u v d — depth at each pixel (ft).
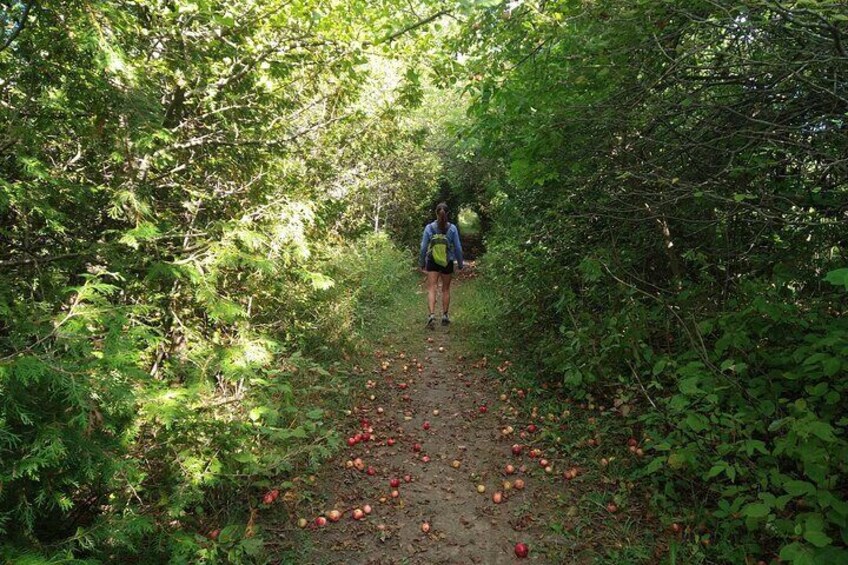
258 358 11.27
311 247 16.79
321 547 9.92
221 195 14.98
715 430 9.94
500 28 12.97
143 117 9.94
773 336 10.98
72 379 6.39
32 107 9.16
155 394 8.52
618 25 11.23
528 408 15.92
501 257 29.78
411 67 15.58
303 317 19.33
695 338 12.75
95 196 11.15
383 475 12.70
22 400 6.54
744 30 9.39
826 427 7.78
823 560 6.86
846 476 8.51
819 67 9.24
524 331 21.49
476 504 11.42
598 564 9.19
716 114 11.12
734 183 11.43
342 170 22.90
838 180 10.19
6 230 9.96
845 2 7.82
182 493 8.50
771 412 9.57
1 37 8.43
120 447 7.61
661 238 15.81
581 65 12.59
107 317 7.57
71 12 8.46
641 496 11.05
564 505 11.09
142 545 8.70
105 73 9.32
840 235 10.82
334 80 17.20
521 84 14.71
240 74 13.53
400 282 38.73
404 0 13.51
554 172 15.29
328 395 16.81
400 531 10.50
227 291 14.55
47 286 9.62
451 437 14.75
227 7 12.48
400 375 19.92
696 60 11.74
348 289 24.85
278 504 11.02
